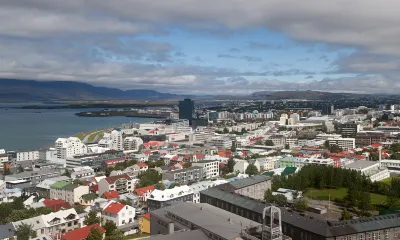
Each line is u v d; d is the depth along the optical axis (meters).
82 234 197.25
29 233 198.00
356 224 178.62
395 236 182.75
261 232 151.75
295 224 184.12
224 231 153.88
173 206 198.75
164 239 149.88
